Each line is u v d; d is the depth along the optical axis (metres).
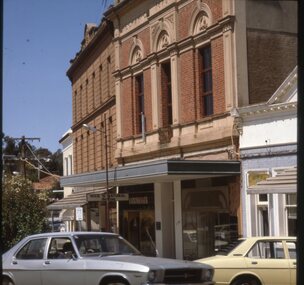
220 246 22.45
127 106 30.61
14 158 45.03
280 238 13.21
